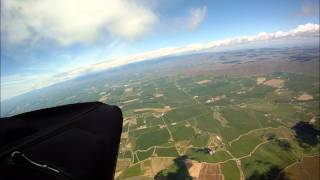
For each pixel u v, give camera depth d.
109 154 1.38
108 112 1.91
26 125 1.47
